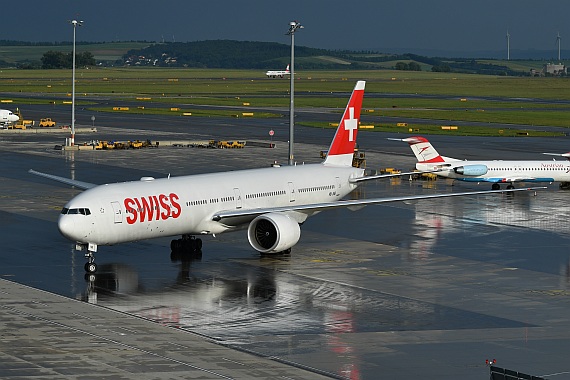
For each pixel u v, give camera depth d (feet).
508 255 456.04
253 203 457.68
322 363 285.64
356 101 527.81
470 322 336.08
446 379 272.92
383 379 272.10
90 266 402.93
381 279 401.90
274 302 360.48
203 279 397.39
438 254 457.27
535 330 326.85
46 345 296.71
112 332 313.73
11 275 399.24
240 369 277.03
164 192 421.59
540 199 643.86
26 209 568.82
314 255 450.30
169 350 294.25
